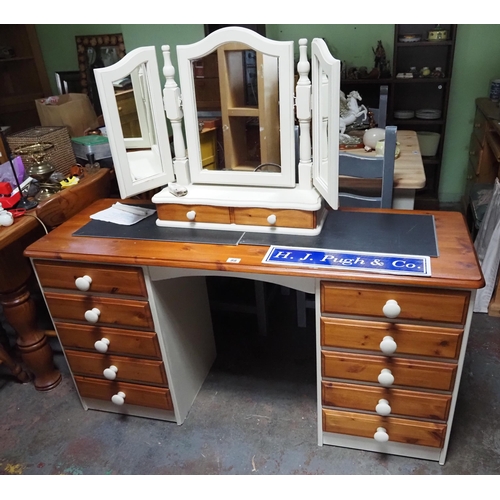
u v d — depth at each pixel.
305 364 1.88
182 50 1.32
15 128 3.16
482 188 2.51
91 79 3.05
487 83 2.99
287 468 1.46
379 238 1.32
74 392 1.83
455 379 1.25
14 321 1.70
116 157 1.38
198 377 1.77
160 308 1.43
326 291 1.23
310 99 1.28
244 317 2.19
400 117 3.08
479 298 2.10
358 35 2.95
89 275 1.40
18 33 3.01
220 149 1.44
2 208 1.55
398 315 1.20
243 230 1.42
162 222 1.49
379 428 1.40
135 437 1.61
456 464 1.43
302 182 1.39
